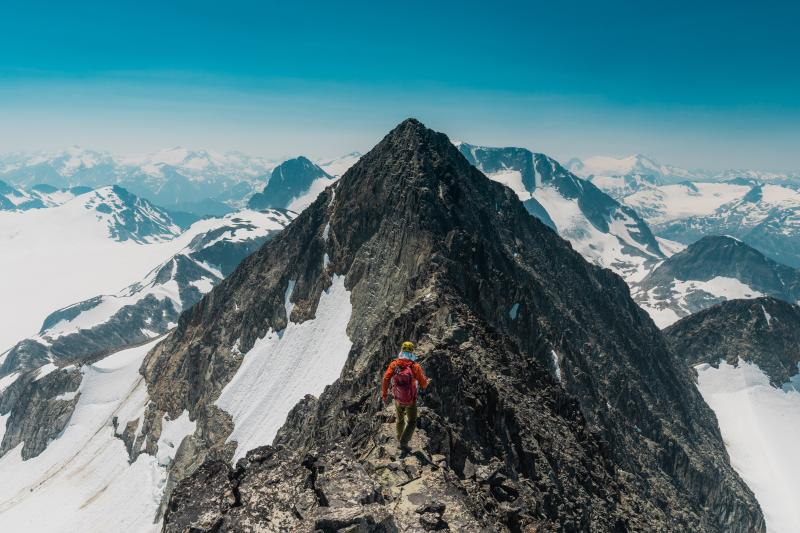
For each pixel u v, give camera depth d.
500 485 23.94
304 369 106.00
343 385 70.19
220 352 124.81
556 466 39.09
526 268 124.88
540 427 43.62
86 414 167.50
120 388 172.12
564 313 121.81
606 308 156.25
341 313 108.38
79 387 177.62
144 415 139.88
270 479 13.84
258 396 108.88
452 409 30.61
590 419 83.38
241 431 104.06
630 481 68.44
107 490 125.75
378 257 106.00
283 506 12.96
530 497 30.33
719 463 135.38
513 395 46.66
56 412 169.50
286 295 121.12
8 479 155.62
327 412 68.62
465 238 93.00
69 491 132.25
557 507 33.22
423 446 19.53
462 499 16.06
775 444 186.88
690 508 91.88
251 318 123.25
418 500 15.73
